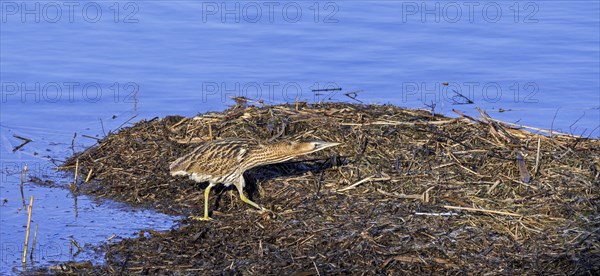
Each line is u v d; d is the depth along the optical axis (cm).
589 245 1291
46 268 1295
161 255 1312
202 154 1431
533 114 1970
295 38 2395
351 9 2625
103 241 1377
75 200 1528
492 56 2302
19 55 2231
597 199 1407
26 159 1712
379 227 1331
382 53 2311
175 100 2028
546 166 1512
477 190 1438
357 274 1241
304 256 1281
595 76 2175
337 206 1405
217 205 1486
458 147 1572
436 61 2269
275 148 1447
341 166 1520
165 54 2280
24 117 1925
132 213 1476
